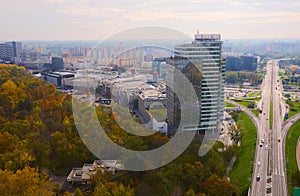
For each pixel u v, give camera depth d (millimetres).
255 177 50594
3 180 29078
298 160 59781
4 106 53594
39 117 51844
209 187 37000
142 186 34688
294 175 48594
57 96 62438
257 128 81062
